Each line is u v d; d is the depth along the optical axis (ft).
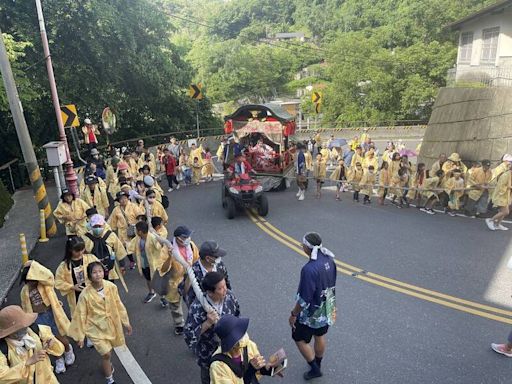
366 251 34.24
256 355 12.57
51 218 39.81
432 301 25.62
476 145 52.95
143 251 25.63
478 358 20.27
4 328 13.70
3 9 58.80
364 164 58.54
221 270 17.35
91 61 71.72
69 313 26.30
